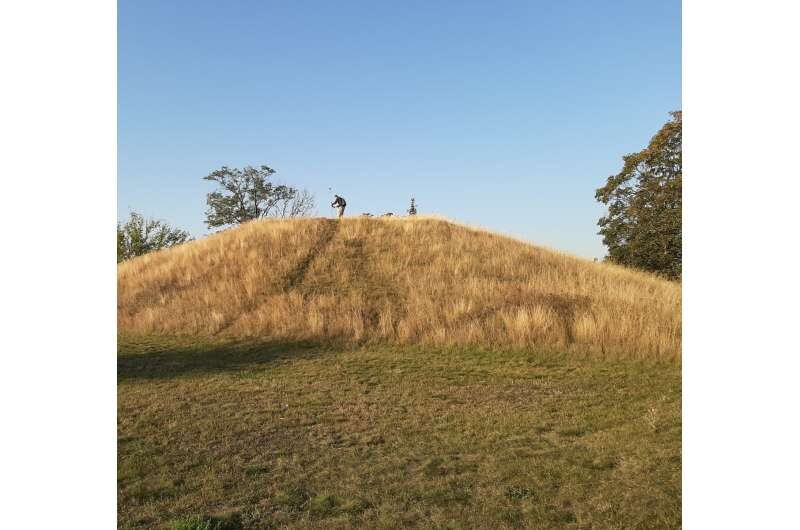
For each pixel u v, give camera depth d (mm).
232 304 16156
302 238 21062
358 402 8391
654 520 4148
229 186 47562
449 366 10953
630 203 26844
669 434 6160
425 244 20000
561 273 17484
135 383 9836
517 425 7039
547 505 4609
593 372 10078
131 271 20688
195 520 4387
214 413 7820
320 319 14344
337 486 5191
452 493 4934
